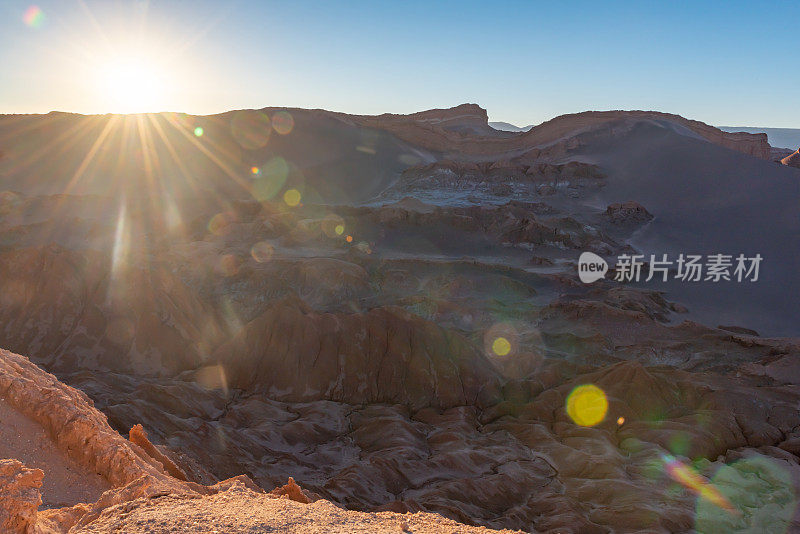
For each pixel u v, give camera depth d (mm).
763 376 46750
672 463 33938
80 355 46969
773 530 27922
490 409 42844
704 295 72750
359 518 9031
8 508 7000
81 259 53594
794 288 75250
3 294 50844
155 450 16078
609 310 59781
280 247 79500
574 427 38719
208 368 45844
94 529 7656
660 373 45719
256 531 7629
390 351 46344
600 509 29297
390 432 37875
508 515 28234
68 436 11820
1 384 12477
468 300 64062
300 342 46625
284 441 36719
